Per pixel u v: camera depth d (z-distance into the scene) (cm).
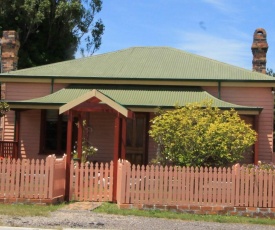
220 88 2164
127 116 1446
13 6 3950
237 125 1529
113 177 1433
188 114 1547
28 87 2262
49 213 1230
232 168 1336
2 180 1368
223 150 1467
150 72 2253
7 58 2498
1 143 2061
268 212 1307
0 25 3966
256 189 1319
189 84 2162
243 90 2162
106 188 1434
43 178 1364
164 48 2616
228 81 2144
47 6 4000
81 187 1436
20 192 1363
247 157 2030
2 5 3978
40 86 2258
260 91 2156
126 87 2200
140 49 2609
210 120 1551
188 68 2311
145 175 1337
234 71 2262
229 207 1316
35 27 4075
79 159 1569
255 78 2148
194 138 1475
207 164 1491
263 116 2147
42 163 1369
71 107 1459
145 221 1180
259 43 2517
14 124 2252
